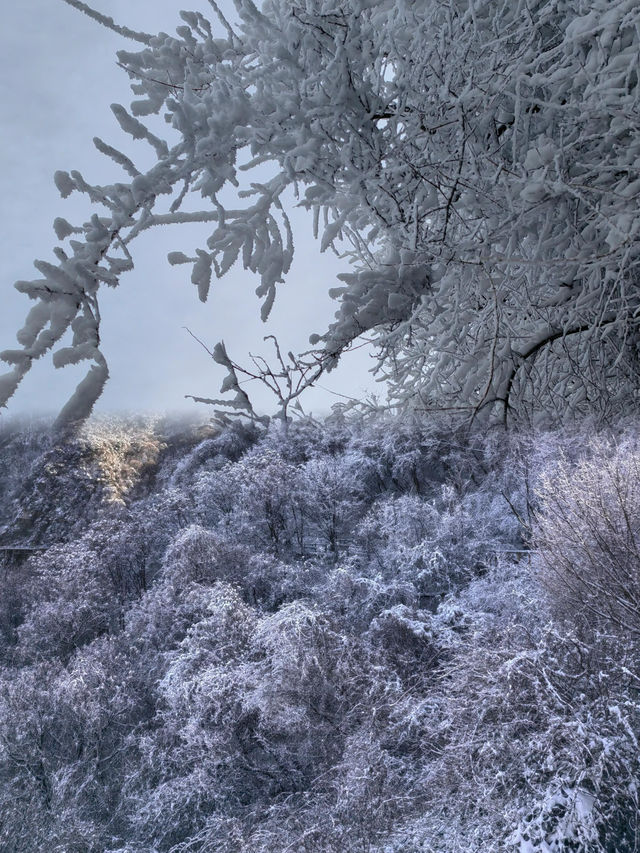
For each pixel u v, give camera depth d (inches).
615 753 105.2
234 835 170.9
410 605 241.0
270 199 100.0
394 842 128.3
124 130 68.0
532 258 127.8
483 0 117.2
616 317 147.6
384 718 168.7
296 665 198.1
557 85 121.0
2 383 47.3
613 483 137.5
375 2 100.0
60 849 202.7
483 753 118.9
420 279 117.7
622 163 118.0
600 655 124.2
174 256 82.6
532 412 183.9
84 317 51.1
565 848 101.3
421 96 111.2
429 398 175.8
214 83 83.4
